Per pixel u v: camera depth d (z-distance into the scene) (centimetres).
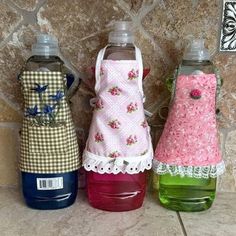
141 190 68
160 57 70
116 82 62
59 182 66
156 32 69
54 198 67
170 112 66
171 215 67
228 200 73
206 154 64
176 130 64
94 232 61
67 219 65
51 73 62
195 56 64
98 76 63
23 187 68
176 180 68
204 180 67
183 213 68
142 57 70
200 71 64
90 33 69
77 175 70
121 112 62
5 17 68
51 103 63
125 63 61
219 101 72
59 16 68
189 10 68
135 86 63
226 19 68
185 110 63
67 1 67
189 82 62
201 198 68
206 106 63
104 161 64
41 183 66
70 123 65
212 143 65
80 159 69
